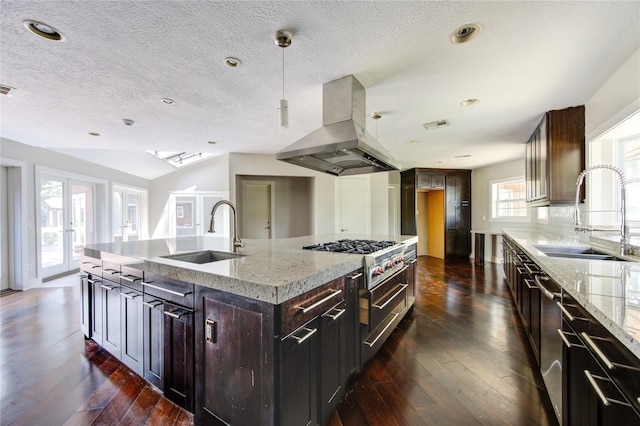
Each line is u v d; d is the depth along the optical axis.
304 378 1.32
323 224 5.69
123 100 2.70
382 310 2.21
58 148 4.68
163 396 1.75
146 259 1.78
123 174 6.41
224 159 6.67
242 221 6.16
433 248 7.41
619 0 1.43
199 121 3.33
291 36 1.73
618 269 1.56
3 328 2.75
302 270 1.44
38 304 3.45
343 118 2.28
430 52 1.91
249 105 2.84
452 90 2.50
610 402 0.89
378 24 1.62
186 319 1.52
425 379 1.93
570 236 3.30
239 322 1.28
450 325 2.82
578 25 1.63
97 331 2.28
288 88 2.44
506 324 2.84
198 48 1.85
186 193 6.94
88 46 1.81
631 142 2.46
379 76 2.24
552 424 1.51
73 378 1.95
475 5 1.46
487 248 6.60
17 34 1.67
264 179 6.34
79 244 5.43
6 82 2.30
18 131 3.62
